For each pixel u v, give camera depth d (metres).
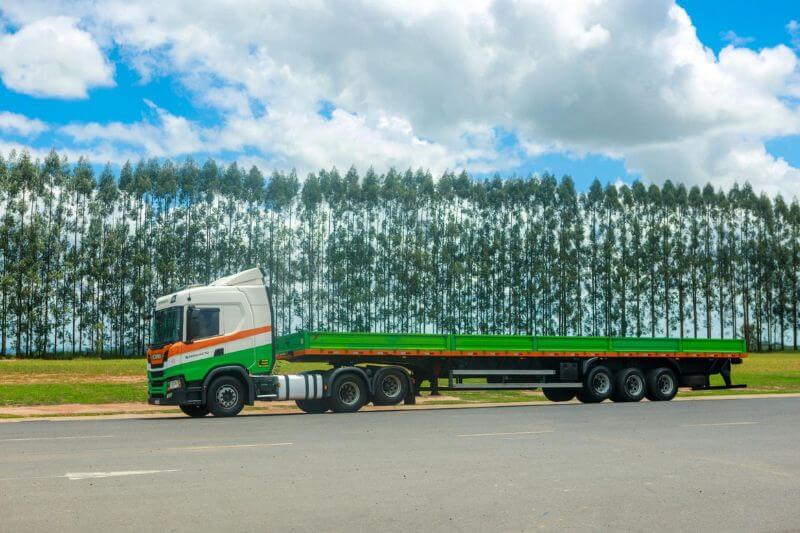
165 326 20.39
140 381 33.94
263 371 20.97
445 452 11.89
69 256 79.38
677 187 100.25
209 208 84.56
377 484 9.02
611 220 97.25
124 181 82.38
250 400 20.59
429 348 23.95
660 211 99.44
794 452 12.20
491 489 8.77
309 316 86.56
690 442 13.45
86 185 79.38
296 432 15.12
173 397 19.80
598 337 26.78
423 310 89.12
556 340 26.12
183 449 12.17
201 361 20.17
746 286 104.50
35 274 73.81
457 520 7.23
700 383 28.42
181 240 82.75
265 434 14.71
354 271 87.38
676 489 8.89
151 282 81.06
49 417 21.08
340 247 87.25
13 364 48.16
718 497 8.46
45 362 52.75
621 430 15.55
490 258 92.56
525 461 10.95
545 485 9.05
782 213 107.56
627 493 8.62
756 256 105.44
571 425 16.70
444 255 89.44
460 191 91.94
